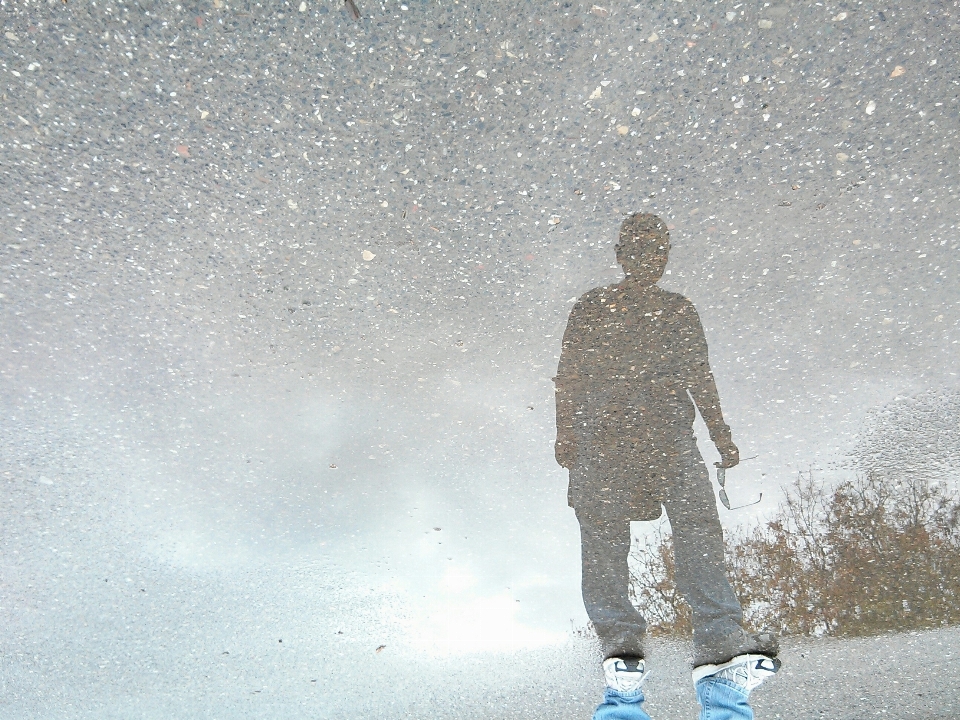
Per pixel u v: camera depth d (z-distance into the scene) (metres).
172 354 2.86
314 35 2.50
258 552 2.99
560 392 2.82
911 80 2.56
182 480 2.94
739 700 2.54
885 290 2.78
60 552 2.94
